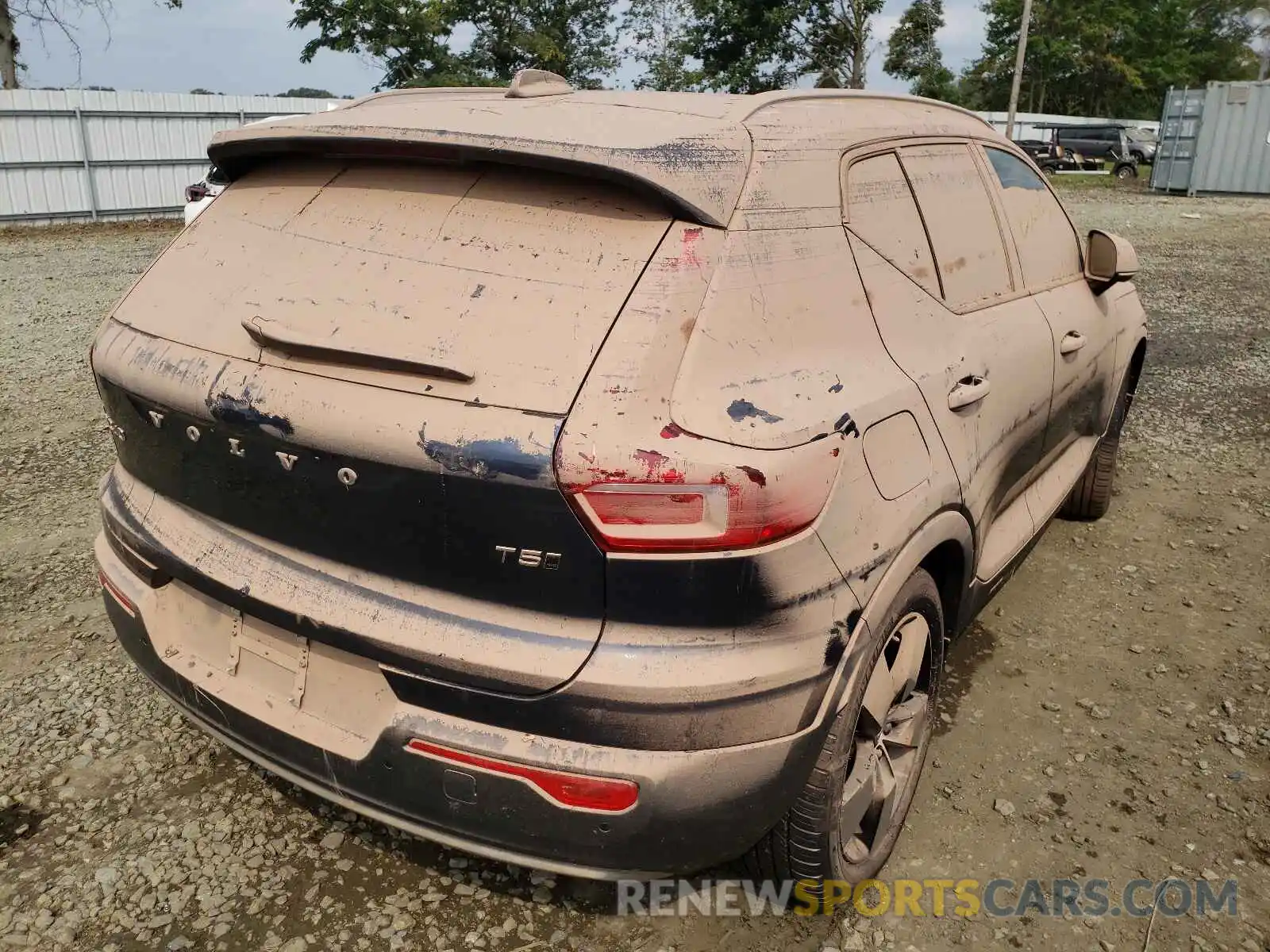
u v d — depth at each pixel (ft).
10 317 31.09
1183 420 20.85
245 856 8.43
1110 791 9.46
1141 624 12.57
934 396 7.93
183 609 7.81
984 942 7.71
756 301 6.56
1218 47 205.05
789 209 7.09
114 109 64.64
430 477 5.97
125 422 7.84
